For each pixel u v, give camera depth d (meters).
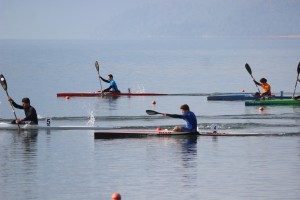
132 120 101.69
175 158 71.94
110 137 84.19
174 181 62.78
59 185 61.62
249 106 119.81
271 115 106.56
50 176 64.69
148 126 94.31
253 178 63.69
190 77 195.25
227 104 123.81
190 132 84.81
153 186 61.19
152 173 65.62
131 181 62.84
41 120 100.94
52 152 75.38
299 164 68.94
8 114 109.06
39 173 65.88
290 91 151.75
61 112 112.12
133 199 57.53
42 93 143.62
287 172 65.75
